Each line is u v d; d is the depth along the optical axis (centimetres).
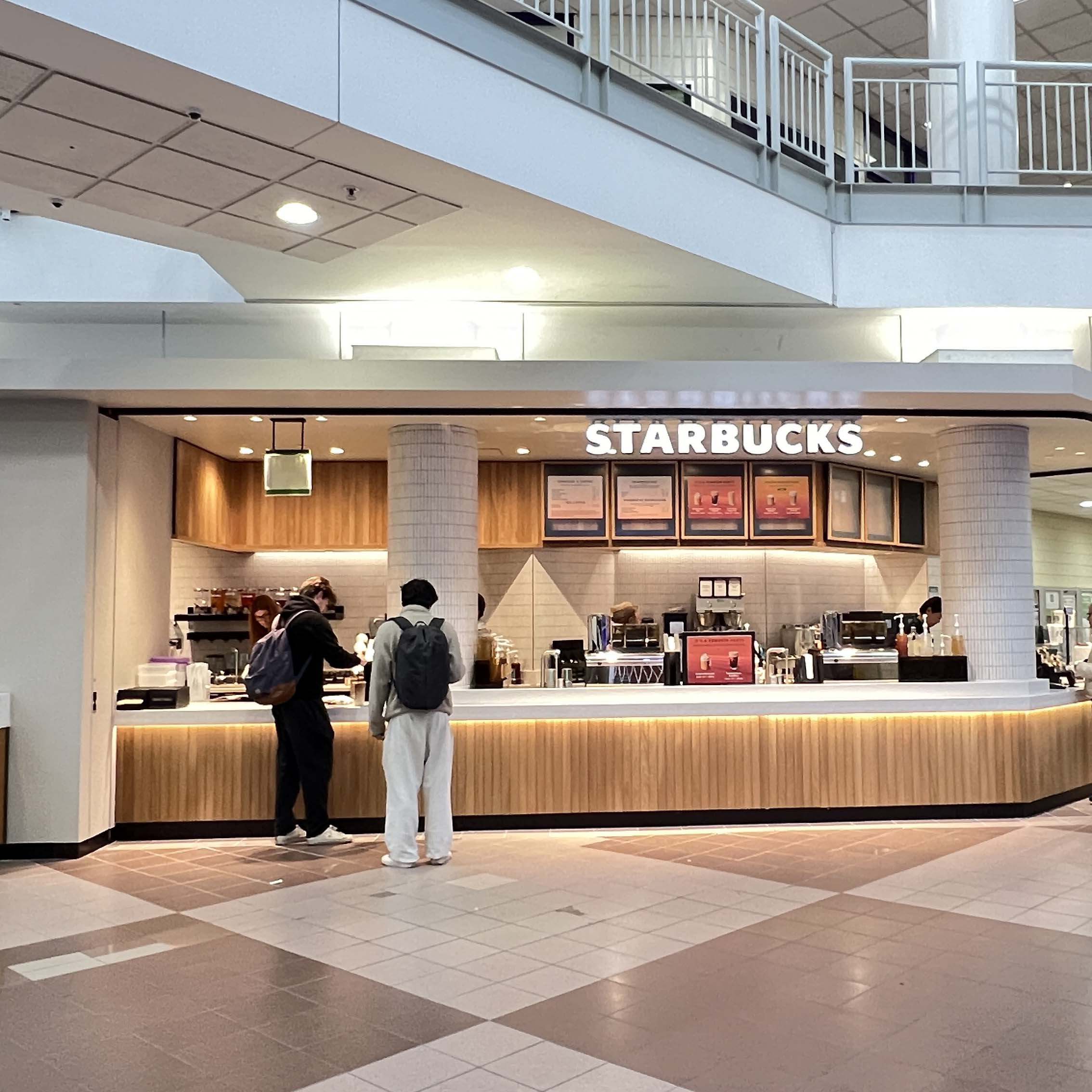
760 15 696
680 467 866
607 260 639
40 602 643
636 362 652
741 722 714
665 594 955
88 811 644
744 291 698
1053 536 1575
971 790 729
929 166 841
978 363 708
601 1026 358
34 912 508
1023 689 746
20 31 373
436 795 612
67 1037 352
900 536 966
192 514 807
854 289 727
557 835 682
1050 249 734
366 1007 378
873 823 717
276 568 945
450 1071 323
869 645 849
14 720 637
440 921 486
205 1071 325
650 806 704
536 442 798
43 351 723
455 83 500
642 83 613
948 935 460
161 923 488
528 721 701
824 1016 366
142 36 390
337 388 640
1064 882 553
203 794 684
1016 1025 357
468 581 727
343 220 549
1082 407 715
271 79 429
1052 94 1227
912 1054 334
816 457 869
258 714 686
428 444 718
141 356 722
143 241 659
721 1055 334
